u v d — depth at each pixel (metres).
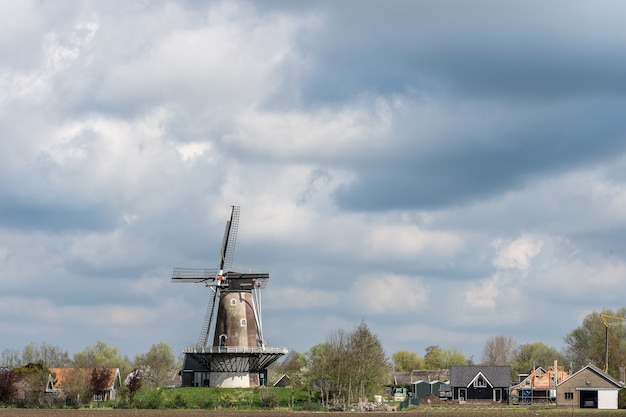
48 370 158.62
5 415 118.62
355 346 155.12
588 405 162.62
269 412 130.50
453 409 147.50
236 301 159.62
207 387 153.25
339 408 139.50
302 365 170.00
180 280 161.00
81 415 119.12
